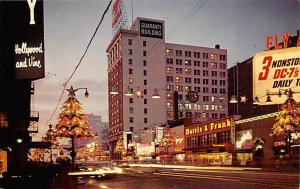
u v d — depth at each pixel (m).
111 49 134.00
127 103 117.12
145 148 94.56
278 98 26.30
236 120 55.44
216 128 61.28
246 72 97.31
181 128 75.56
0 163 25.00
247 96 94.88
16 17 14.66
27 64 14.55
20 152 29.34
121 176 31.94
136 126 116.94
